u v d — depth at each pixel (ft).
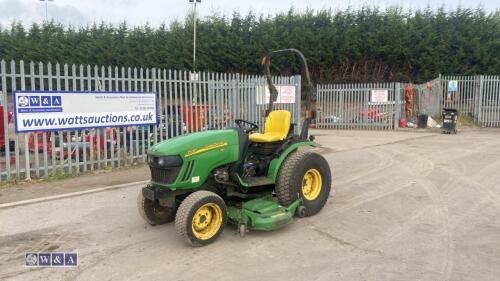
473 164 31.35
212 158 16.69
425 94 66.13
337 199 22.30
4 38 122.93
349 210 20.31
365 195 23.07
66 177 27.86
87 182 26.58
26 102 25.80
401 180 26.58
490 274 13.37
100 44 114.52
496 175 27.45
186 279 13.42
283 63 94.79
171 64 103.91
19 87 27.02
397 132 56.80
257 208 17.10
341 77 95.30
